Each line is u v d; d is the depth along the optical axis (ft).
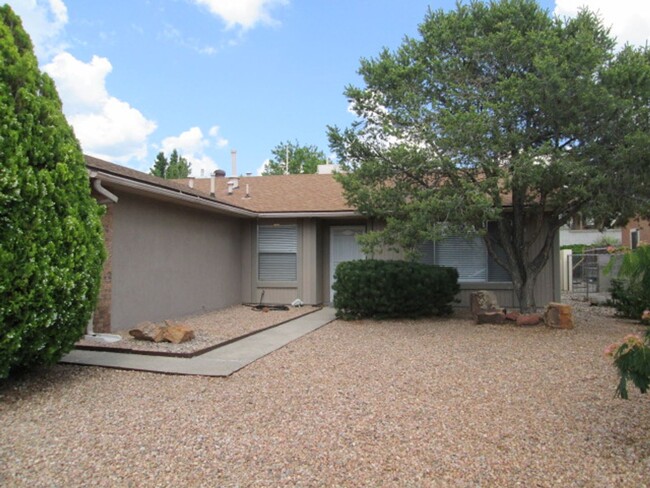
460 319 35.35
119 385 17.80
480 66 32.27
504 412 14.96
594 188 27.71
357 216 42.88
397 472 10.98
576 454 11.89
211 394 16.81
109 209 27.25
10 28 16.96
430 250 42.19
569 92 27.22
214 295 40.32
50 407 15.37
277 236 45.06
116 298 28.07
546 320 31.48
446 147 28.81
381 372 19.93
